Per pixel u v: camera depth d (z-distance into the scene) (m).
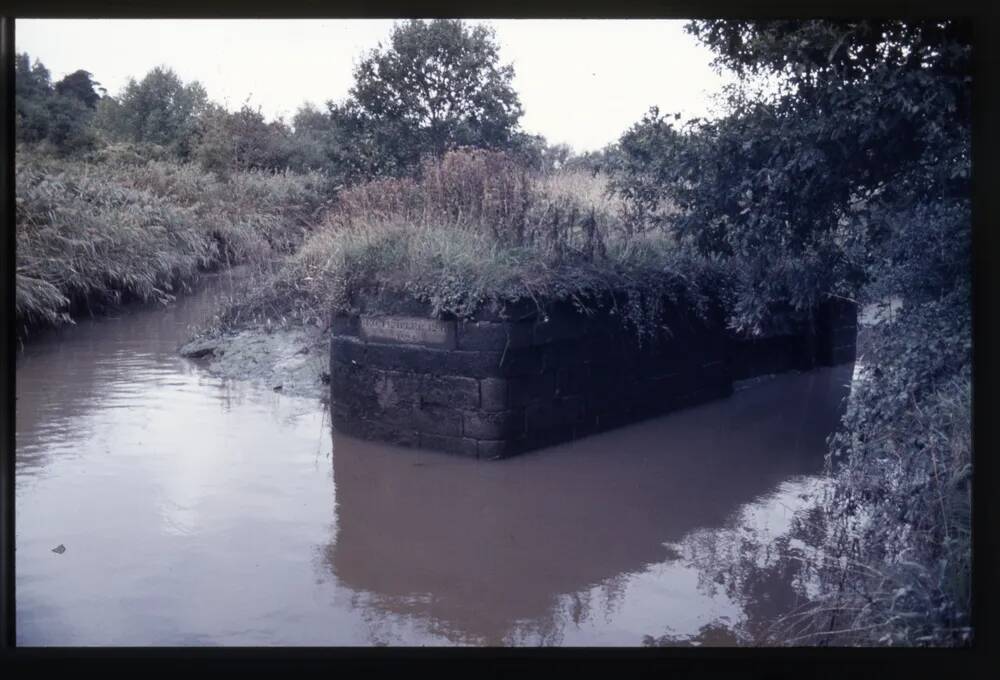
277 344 10.23
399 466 6.63
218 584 4.54
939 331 5.02
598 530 5.36
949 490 4.20
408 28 14.62
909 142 6.11
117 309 13.48
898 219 6.00
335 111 15.34
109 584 4.49
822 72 6.19
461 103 14.59
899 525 4.52
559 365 7.29
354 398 7.41
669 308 8.61
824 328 11.32
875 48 5.94
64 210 13.05
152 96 16.20
